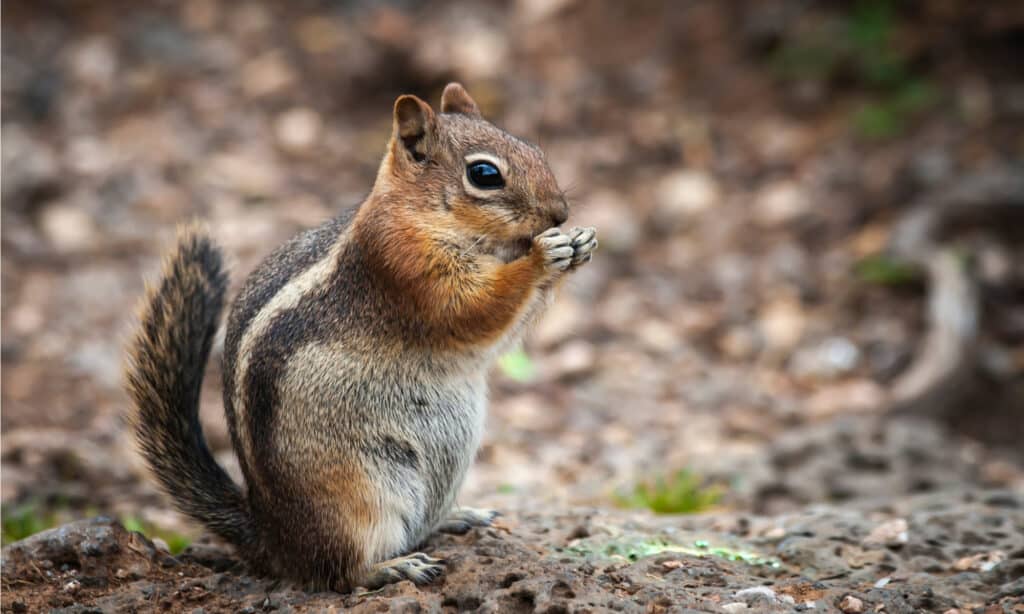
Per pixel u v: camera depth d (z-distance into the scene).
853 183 19.31
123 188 18.41
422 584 6.81
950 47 21.44
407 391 7.01
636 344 15.97
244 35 22.70
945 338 15.43
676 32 22.47
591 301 16.86
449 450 7.20
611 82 21.67
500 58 21.86
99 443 12.46
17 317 15.40
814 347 16.20
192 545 7.95
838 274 17.61
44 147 19.17
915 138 20.02
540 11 23.02
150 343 7.53
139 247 17.25
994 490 9.92
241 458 7.10
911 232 17.69
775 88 21.45
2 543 9.28
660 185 19.55
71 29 22.39
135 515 10.52
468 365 7.18
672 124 20.81
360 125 20.92
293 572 6.99
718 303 17.12
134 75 21.31
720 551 7.79
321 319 6.93
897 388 15.10
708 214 18.92
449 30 22.66
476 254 7.10
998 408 15.16
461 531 7.75
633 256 17.98
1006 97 20.48
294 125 20.56
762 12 22.38
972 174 18.77
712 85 21.61
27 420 12.93
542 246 6.96
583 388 14.84
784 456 12.69
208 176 19.02
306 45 22.50
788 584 6.93
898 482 12.27
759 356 16.02
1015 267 17.36
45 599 6.97
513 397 14.52
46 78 20.84
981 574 7.29
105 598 6.90
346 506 6.84
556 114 20.81
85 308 15.79
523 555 7.01
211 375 14.13
